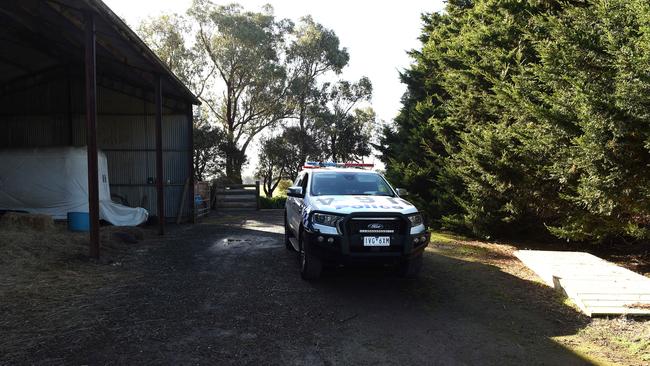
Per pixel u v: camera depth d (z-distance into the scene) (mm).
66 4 7965
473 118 12641
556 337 4746
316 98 40469
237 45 34281
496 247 10672
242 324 4945
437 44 17016
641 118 6410
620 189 7168
